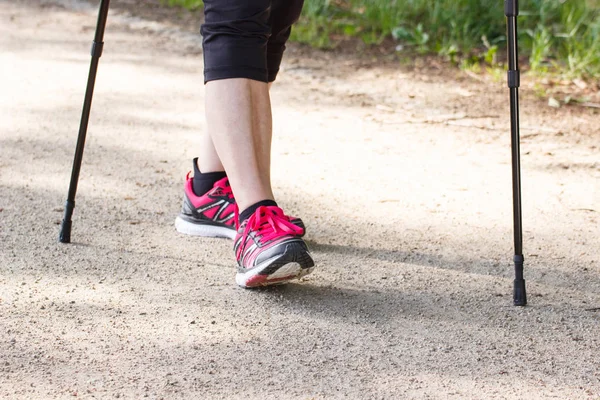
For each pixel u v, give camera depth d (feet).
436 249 9.12
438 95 15.93
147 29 20.42
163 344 6.84
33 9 22.08
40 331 7.00
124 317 7.31
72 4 22.71
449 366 6.59
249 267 7.79
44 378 6.26
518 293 7.76
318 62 18.06
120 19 21.22
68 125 13.41
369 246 9.18
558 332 7.23
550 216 10.21
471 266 8.70
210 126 8.05
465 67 17.70
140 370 6.41
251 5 7.73
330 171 11.73
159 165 11.79
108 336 6.95
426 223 9.89
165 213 10.05
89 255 8.69
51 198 10.32
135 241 9.14
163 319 7.30
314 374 6.41
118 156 12.07
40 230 9.29
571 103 15.52
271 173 11.57
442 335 7.13
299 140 13.14
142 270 8.37
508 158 12.51
